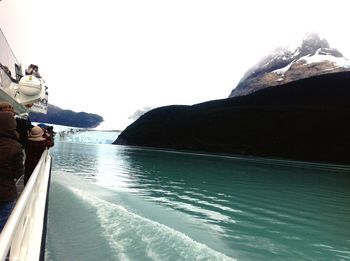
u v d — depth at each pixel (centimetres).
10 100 1002
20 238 240
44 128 955
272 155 7481
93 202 1172
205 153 7625
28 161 755
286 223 1240
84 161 3788
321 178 3366
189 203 1527
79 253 661
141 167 3434
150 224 845
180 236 754
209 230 1026
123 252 664
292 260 816
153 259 629
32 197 347
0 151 376
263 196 1939
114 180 2247
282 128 8262
